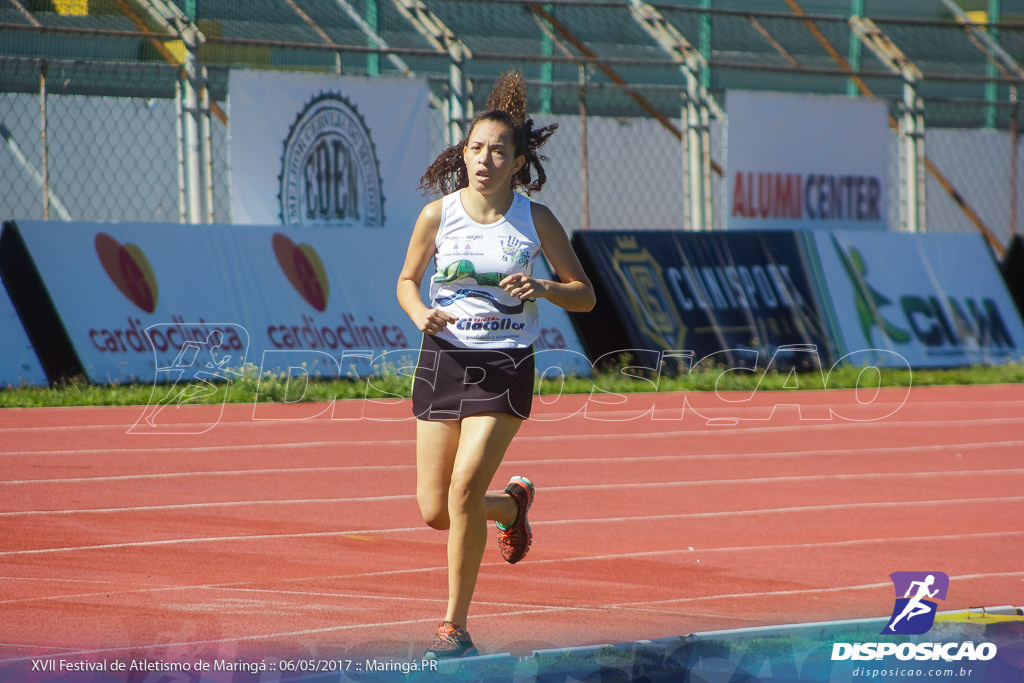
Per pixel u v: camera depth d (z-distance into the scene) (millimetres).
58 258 44781
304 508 23188
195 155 47969
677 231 54594
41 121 46781
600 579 17781
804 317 55531
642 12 57469
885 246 59125
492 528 22109
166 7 48406
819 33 64125
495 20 57062
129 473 26844
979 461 31922
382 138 51188
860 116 59625
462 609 13227
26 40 47219
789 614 15805
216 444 31812
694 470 29484
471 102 53031
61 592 16078
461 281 13781
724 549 20359
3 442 31297
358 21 54906
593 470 29125
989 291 61000
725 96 56250
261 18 53094
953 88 66812
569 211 57844
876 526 22797
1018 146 67875
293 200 49375
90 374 43688
